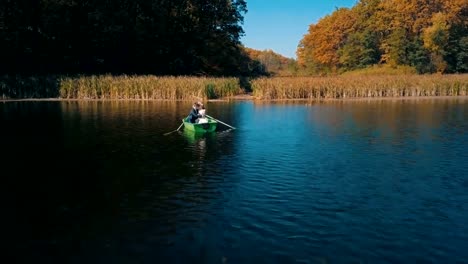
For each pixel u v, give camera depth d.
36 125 28.23
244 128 27.47
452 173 16.62
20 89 48.78
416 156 19.50
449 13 85.75
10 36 57.28
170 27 72.50
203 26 77.31
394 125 28.81
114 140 23.02
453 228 11.42
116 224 11.64
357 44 98.00
